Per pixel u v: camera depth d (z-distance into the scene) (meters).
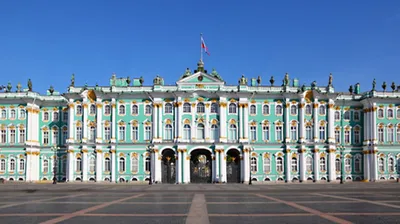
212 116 107.94
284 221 32.00
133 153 107.44
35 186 82.31
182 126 107.00
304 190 67.50
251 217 34.06
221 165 104.94
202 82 108.25
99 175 106.31
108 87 110.06
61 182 105.31
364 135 112.88
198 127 107.56
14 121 110.62
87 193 64.31
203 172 106.25
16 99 110.25
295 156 108.31
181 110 107.31
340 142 112.69
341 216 34.50
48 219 33.31
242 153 106.06
